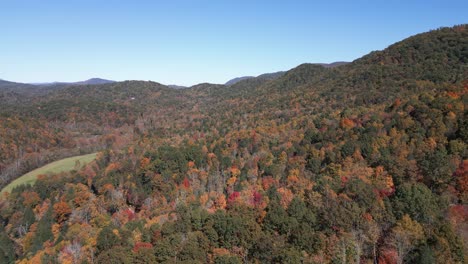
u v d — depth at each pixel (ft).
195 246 172.55
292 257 149.48
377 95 422.82
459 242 138.41
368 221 165.07
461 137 236.63
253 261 167.22
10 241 291.99
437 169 199.00
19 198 359.87
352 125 323.98
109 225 238.89
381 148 253.24
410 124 271.08
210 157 377.30
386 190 198.80
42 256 227.81
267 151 351.67
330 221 169.99
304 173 275.59
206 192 303.48
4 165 447.01
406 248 146.10
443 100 277.23
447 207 171.73
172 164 365.81
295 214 185.88
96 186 375.86
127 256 172.86
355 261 154.40
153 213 281.13
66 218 313.32
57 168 470.80
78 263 203.00
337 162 265.54
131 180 366.84
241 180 297.94
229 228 179.11
